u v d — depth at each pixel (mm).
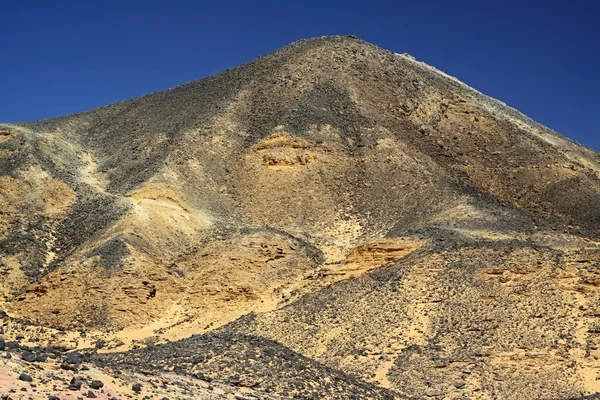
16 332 52906
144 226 65000
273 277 59812
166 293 58969
